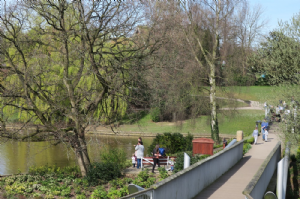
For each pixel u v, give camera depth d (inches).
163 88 1029.2
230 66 1144.8
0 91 577.9
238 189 479.5
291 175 670.5
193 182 430.3
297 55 518.0
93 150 968.3
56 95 605.6
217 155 557.3
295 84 530.3
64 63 625.9
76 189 546.9
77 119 608.4
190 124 1285.7
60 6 602.2
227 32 1128.8
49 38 650.2
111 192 514.3
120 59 639.8
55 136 596.4
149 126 1702.8
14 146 1111.6
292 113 516.4
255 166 688.4
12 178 608.1
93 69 603.2
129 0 624.1
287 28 540.7
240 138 967.0
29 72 575.8
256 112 1681.8
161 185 318.3
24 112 686.5
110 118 676.1
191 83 1126.4
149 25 663.1
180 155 674.2
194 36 1162.6
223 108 1359.5
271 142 1042.1
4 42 583.5
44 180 607.5
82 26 592.1
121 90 636.1
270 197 346.3
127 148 1217.4
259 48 584.7
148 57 672.4
